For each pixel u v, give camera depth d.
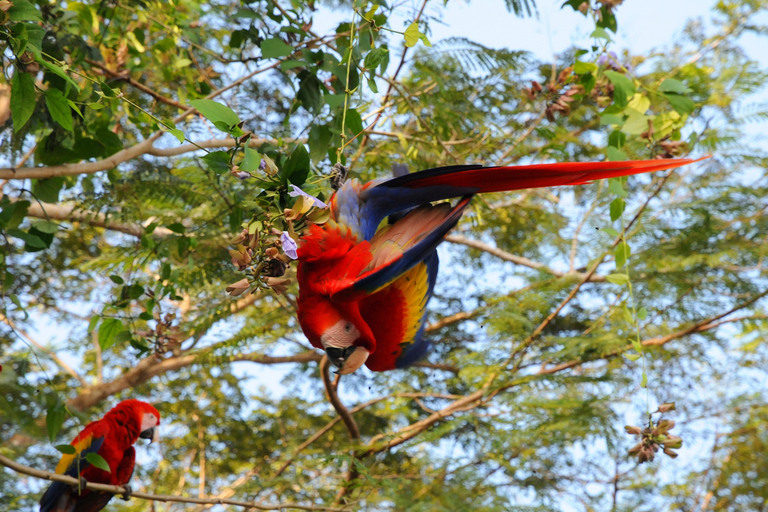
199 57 9.47
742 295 12.61
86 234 12.94
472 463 12.03
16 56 3.79
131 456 8.23
